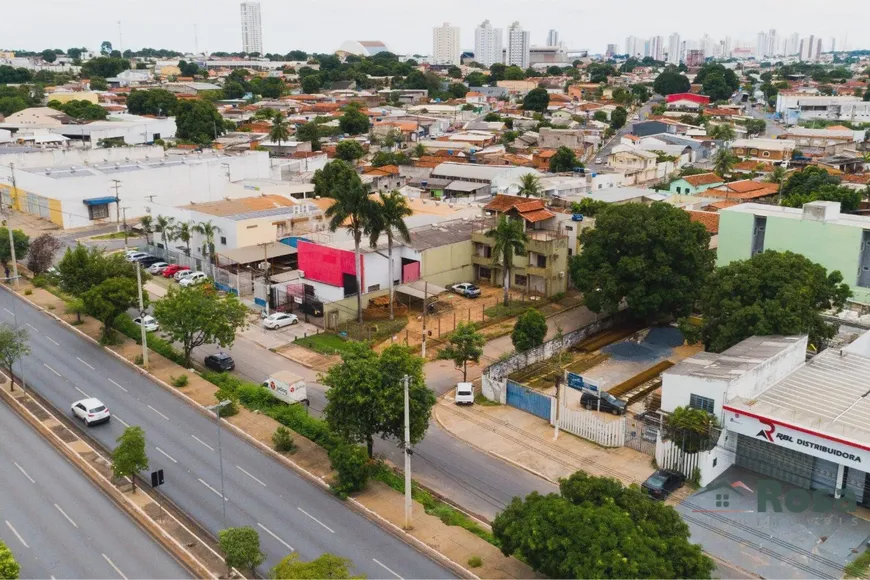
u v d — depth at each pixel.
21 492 50.34
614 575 33.94
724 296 68.12
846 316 76.88
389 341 79.12
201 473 53.19
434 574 42.50
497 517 41.09
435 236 99.50
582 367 73.38
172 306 69.88
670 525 38.66
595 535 36.12
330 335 81.00
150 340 78.38
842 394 56.31
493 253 89.75
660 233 76.25
